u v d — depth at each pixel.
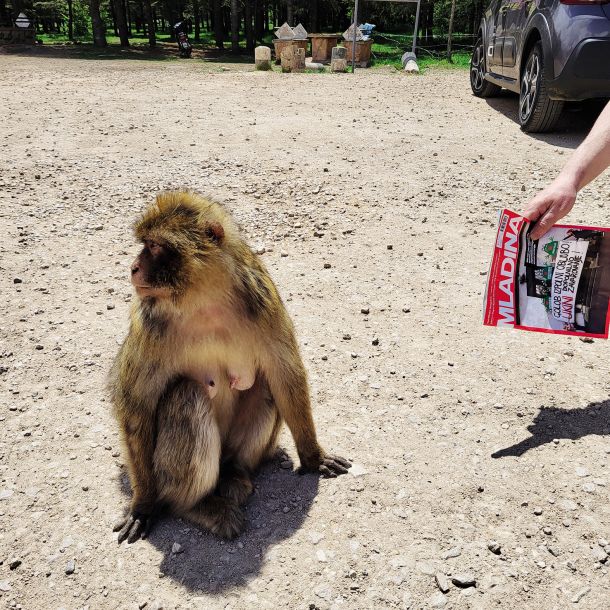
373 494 1.12
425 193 2.63
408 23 16.19
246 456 1.19
